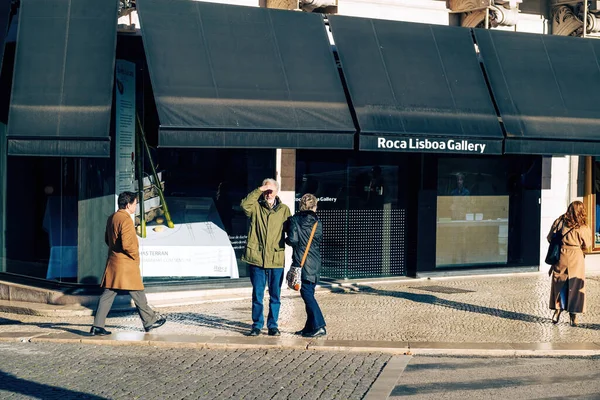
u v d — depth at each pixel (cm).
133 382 837
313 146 1265
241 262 1402
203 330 1095
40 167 1324
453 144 1372
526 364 948
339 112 1285
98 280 1282
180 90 1191
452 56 1435
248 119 1216
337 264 1521
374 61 1365
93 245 1279
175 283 1352
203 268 1373
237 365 916
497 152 1412
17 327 1137
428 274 1580
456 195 1616
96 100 1146
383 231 1559
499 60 1470
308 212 1046
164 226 1348
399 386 836
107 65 1170
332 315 1209
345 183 1515
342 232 1520
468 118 1389
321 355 973
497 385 842
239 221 1399
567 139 1450
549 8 1670
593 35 1633
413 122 1341
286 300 1353
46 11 1196
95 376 860
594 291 1475
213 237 1380
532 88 1466
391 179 1562
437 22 1558
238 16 1296
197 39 1242
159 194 1342
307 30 1334
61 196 1304
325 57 1323
